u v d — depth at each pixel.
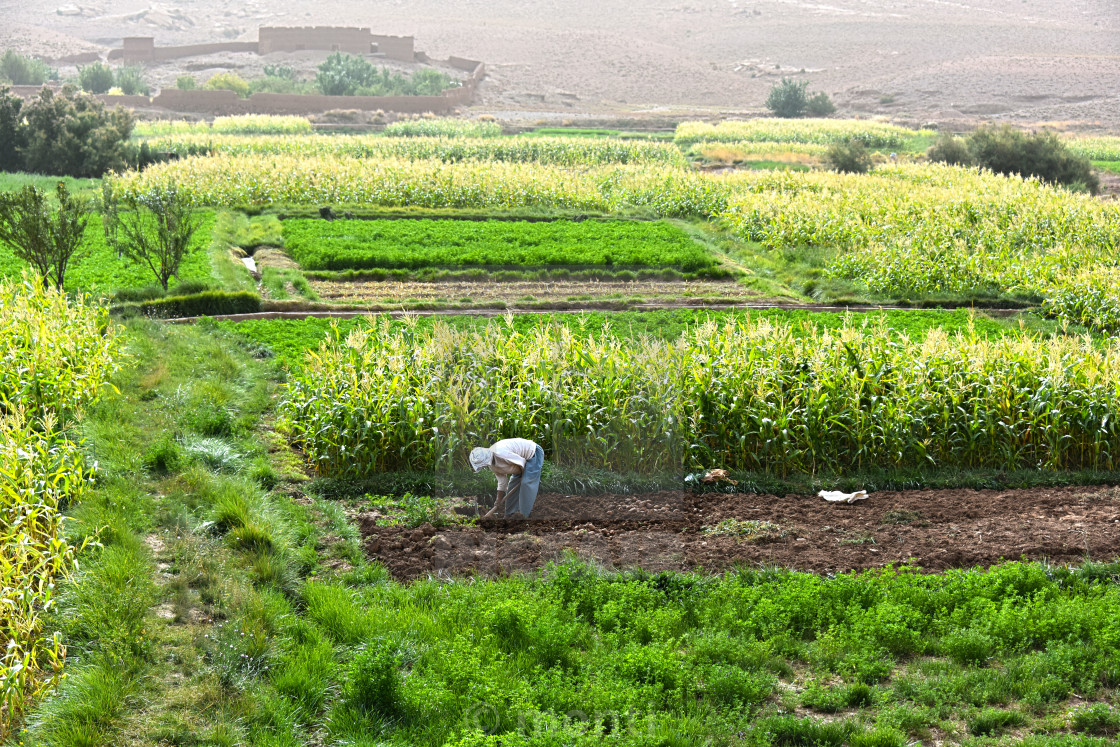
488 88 117.56
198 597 7.34
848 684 6.68
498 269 22.75
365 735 5.82
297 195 32.28
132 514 8.42
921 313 19.92
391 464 11.34
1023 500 10.95
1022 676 6.66
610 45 157.12
